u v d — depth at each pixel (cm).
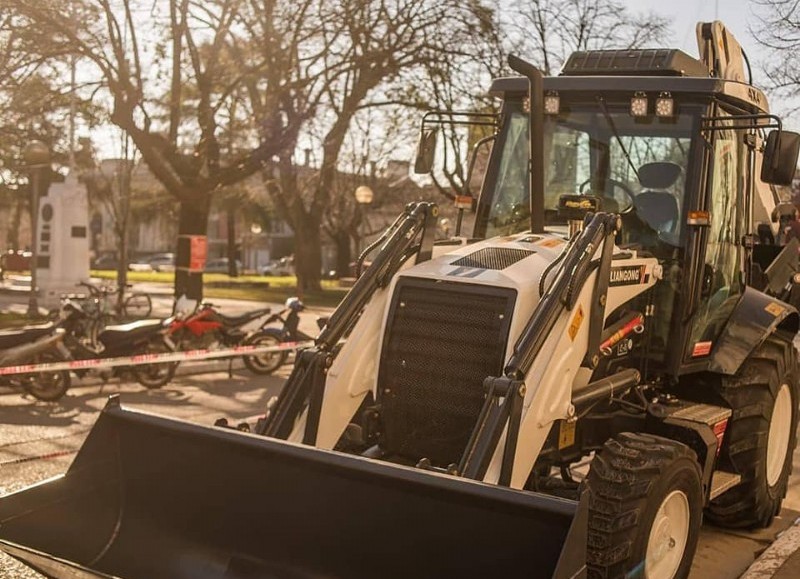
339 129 2034
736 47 774
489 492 358
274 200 3531
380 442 517
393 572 389
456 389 496
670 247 602
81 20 1664
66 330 1172
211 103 1980
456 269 521
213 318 1343
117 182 3425
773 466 701
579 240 503
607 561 444
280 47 1772
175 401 1120
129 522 446
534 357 464
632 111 606
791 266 801
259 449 408
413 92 1962
